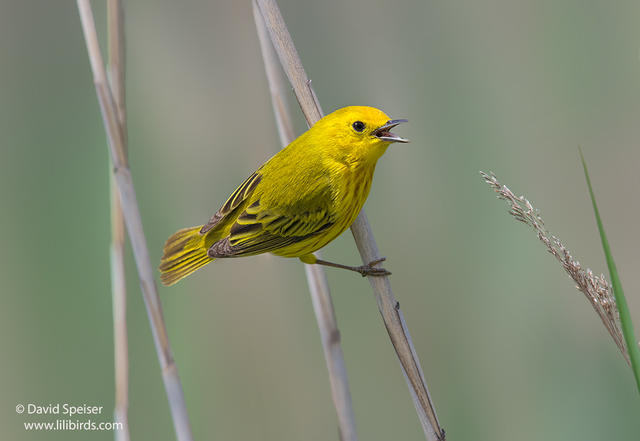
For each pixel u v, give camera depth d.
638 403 9.56
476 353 10.32
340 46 11.09
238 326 10.30
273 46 8.69
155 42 10.73
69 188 9.97
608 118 11.24
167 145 10.56
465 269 10.59
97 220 9.88
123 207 8.05
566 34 11.34
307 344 10.42
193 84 10.77
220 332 10.21
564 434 9.65
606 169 11.16
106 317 9.80
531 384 10.09
